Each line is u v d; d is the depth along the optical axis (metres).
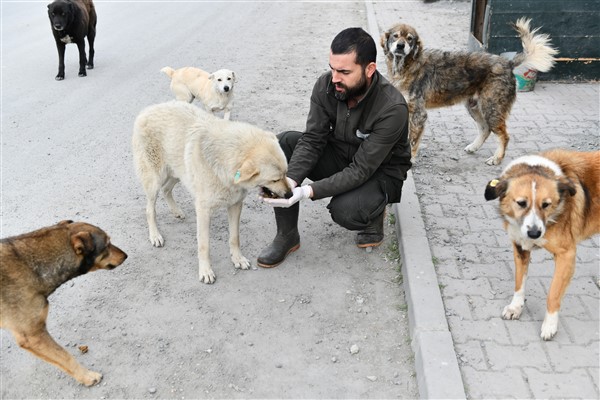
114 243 4.57
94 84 8.95
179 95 7.69
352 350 3.37
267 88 8.55
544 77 8.23
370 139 3.81
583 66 8.08
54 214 5.03
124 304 3.85
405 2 15.52
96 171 5.91
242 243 4.59
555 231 3.15
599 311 3.53
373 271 4.17
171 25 13.50
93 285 4.05
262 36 12.14
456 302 3.66
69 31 8.85
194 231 4.77
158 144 4.14
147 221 4.83
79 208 5.14
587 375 3.03
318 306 3.80
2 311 2.88
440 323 3.38
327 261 4.30
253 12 15.05
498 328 3.41
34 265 3.02
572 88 7.95
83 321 3.68
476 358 3.18
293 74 9.30
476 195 5.11
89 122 7.30
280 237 4.22
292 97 8.11
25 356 3.42
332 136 4.20
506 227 3.38
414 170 5.69
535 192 3.08
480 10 9.12
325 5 15.93
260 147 3.61
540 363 3.12
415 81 5.98
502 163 5.79
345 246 4.49
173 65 9.94
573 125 6.60
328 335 3.53
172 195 5.04
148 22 13.88
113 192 5.46
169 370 3.28
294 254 4.40
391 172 4.12
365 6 15.52
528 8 7.85
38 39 12.07
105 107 7.86
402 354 3.36
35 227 4.80
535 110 7.14
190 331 3.59
